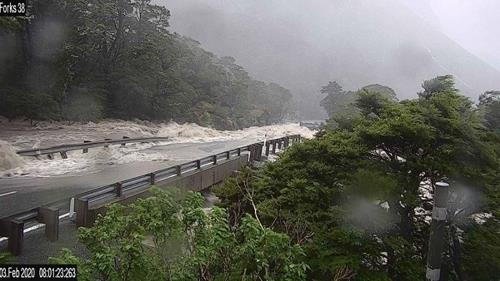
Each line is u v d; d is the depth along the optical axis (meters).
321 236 6.82
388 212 7.28
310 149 8.59
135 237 3.62
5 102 26.69
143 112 38.66
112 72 36.94
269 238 3.87
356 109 10.45
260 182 8.73
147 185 11.50
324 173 8.06
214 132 41.06
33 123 27.28
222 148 27.81
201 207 4.28
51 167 16.31
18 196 11.76
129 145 24.11
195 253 3.81
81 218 8.73
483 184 7.38
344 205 7.35
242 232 4.36
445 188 4.26
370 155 8.20
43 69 31.16
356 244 6.71
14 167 15.48
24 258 7.07
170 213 3.99
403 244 6.75
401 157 7.96
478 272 7.10
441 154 7.48
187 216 3.94
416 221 7.58
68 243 7.91
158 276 3.65
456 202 7.45
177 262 3.78
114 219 4.02
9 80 29.66
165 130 36.00
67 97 32.19
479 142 7.47
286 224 6.48
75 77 33.50
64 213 9.80
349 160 7.99
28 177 14.40
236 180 9.16
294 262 4.29
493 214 7.63
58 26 31.17
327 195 7.64
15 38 30.00
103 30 33.78
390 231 7.18
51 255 7.28
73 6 31.44
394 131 7.43
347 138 8.67
